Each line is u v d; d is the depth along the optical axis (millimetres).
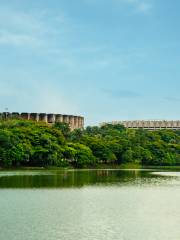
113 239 46188
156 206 67250
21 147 149250
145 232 49469
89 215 58906
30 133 159250
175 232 49719
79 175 129500
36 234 47594
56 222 53750
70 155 173875
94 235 47688
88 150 183125
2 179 105500
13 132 154875
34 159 159875
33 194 78125
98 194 80500
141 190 88125
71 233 48375
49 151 160375
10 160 147500
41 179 108250
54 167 164250
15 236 46594
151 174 141875
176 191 86875
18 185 91812
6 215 57438
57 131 175000
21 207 63844
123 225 52969
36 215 57875
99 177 122188
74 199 73312
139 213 61000
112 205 67812
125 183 103312
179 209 64625
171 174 142125
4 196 74750
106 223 53906
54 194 79000
